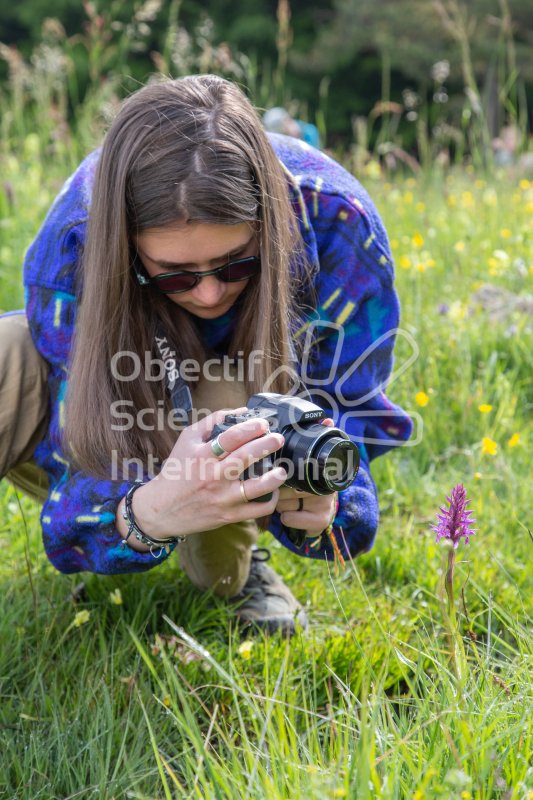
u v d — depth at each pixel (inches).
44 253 74.5
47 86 237.9
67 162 223.6
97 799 63.9
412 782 54.9
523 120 227.3
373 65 663.1
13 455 78.0
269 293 67.7
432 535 99.7
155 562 70.3
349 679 72.2
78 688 74.1
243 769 62.4
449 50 597.9
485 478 105.5
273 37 676.1
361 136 229.8
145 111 63.9
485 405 117.8
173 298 69.6
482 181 220.5
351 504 75.3
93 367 69.0
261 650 79.1
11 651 78.8
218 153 62.6
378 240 76.5
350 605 88.4
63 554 75.2
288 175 72.5
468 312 151.7
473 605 85.6
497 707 60.7
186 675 76.4
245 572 86.0
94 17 230.8
